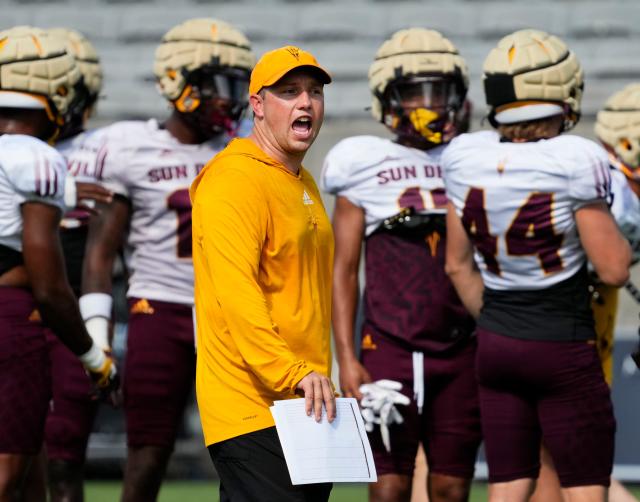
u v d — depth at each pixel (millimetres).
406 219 18031
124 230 19828
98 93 21391
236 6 47656
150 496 19531
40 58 15781
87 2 48281
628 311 34031
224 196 12477
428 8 46719
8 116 15797
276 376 12125
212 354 12859
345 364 18062
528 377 15609
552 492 18281
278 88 12844
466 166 15758
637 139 17875
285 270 12875
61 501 19578
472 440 18125
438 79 17906
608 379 18281
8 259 15258
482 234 15789
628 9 45500
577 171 15117
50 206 15172
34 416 15367
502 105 15742
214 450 12984
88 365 16469
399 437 17750
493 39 45688
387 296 18141
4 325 15180
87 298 19219
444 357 17984
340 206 18484
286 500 12586
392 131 18609
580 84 15961
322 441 12062
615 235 15273
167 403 19531
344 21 46812
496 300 15914
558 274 15523
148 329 19484
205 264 12805
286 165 13133
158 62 19562
